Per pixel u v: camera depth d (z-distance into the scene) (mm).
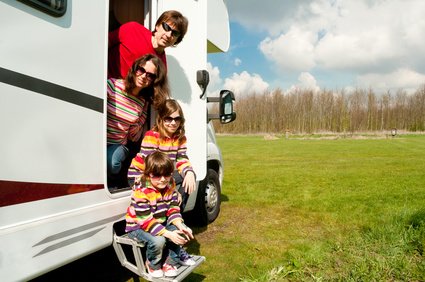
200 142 3926
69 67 2178
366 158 16312
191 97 3764
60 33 2105
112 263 3645
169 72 3424
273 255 3906
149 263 2629
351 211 5816
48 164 2029
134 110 2945
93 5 2371
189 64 3732
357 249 3984
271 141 36125
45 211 2018
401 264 3492
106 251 3943
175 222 2764
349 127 63656
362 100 64062
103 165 2490
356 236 4430
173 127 3002
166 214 2801
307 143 31516
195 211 4816
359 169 11945
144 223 2590
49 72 2033
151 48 3113
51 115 2051
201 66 3957
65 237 2133
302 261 3613
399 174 10602
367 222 5125
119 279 3295
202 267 3580
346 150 22016
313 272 3416
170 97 3385
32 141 1931
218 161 5406
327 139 40719
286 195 7211
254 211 5828
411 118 63656
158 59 2832
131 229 2635
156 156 2631
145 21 3312
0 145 1760
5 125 1782
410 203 6375
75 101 2225
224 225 5043
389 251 3830
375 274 3260
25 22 1876
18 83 1846
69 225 2160
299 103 66500
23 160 1878
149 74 2801
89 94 2342
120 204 2650
